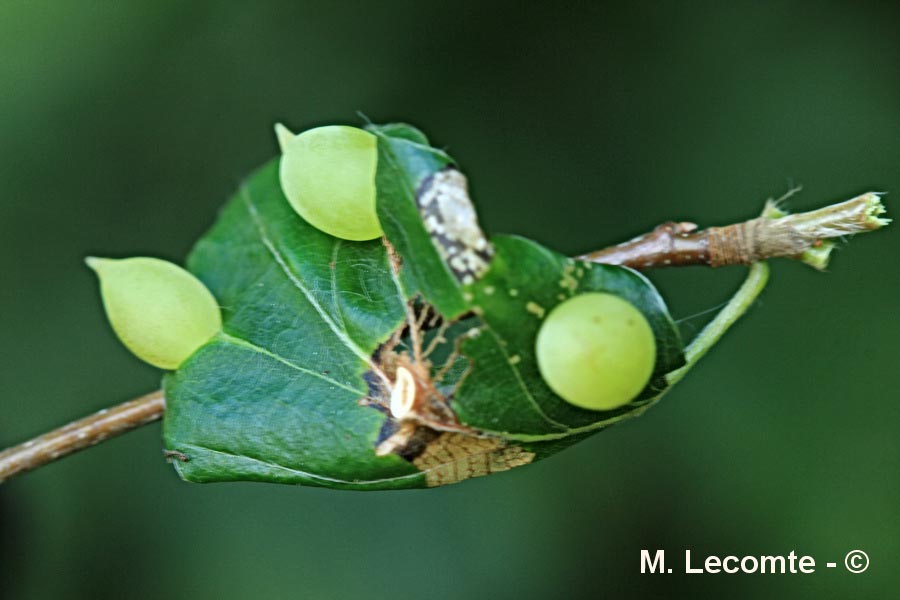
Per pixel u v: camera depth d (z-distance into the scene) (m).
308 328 0.18
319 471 0.17
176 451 0.18
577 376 0.16
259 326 0.18
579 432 0.17
